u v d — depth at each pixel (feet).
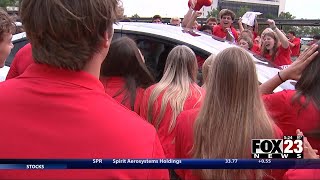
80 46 3.67
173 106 8.79
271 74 14.39
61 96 3.61
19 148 3.49
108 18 3.77
